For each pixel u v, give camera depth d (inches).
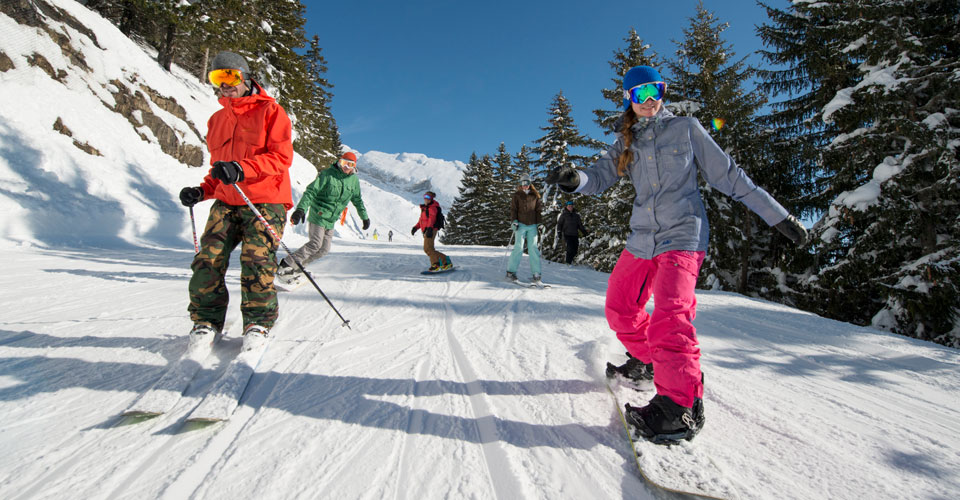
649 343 64.1
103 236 334.0
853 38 370.9
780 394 81.6
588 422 66.6
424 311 141.6
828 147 348.2
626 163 72.1
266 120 89.4
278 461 53.7
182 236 395.5
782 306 176.6
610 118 609.9
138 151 462.3
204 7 679.7
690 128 67.6
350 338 107.4
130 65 534.6
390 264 272.1
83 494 46.3
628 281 72.7
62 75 440.8
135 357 86.2
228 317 116.8
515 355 98.4
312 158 1255.5
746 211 467.2
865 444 63.0
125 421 62.0
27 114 373.7
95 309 126.0
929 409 76.6
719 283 435.8
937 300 259.4
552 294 182.2
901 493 51.1
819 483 52.7
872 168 332.8
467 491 49.1
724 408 74.3
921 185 305.4
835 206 322.3
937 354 109.1
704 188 436.8
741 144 435.8
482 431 63.1
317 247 197.9
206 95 775.7
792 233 64.1
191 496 46.7
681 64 506.6
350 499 47.1
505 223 1401.3
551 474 53.1
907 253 320.2
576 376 85.6
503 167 1514.5
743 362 101.3
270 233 88.7
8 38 404.5
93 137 414.9
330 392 74.5
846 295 339.9
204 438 58.5
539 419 67.3
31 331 100.9
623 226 491.5
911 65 312.7
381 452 56.5
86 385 73.2
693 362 59.9
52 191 330.6
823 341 121.3
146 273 200.7
